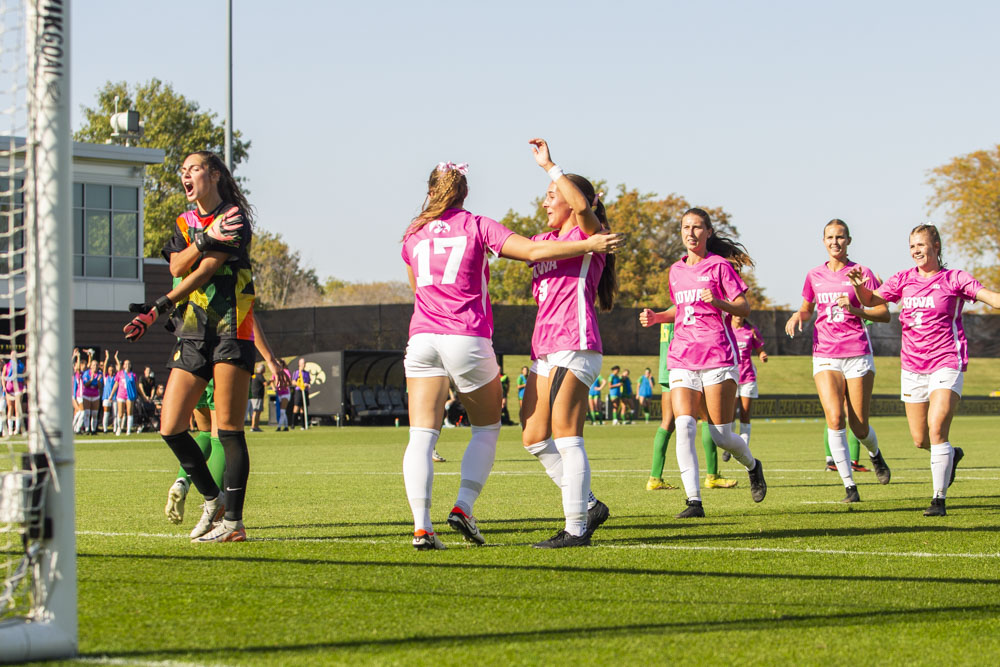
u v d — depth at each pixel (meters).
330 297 128.75
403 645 4.12
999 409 50.53
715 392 9.52
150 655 3.91
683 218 9.62
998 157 69.06
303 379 38.16
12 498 3.83
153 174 89.50
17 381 3.94
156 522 8.57
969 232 68.19
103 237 45.31
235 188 7.18
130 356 45.69
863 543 7.24
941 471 9.22
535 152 6.96
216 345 6.97
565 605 4.95
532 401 7.18
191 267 6.92
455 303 6.74
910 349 9.75
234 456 7.12
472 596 5.16
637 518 8.97
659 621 4.61
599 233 6.87
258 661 3.84
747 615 4.76
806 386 64.75
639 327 50.38
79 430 33.88
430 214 6.84
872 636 4.37
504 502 10.37
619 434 31.44
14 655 3.74
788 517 9.02
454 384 6.98
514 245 6.64
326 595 5.16
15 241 3.95
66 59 3.84
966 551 6.83
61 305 3.84
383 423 41.91
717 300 9.26
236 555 6.48
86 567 5.98
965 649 4.15
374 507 9.91
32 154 3.84
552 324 7.02
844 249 10.98
